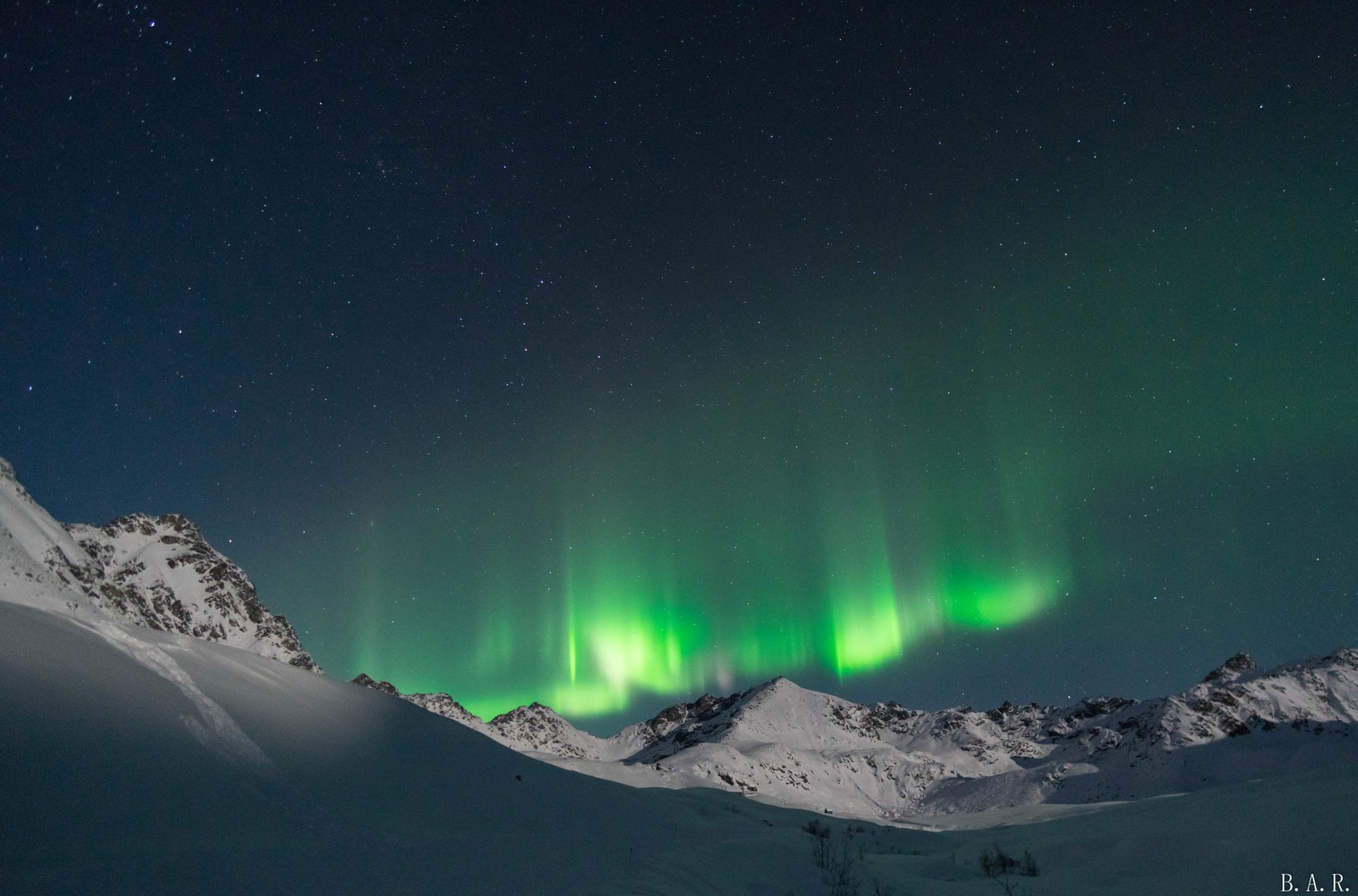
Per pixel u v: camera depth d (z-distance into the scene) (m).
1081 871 20.11
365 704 16.16
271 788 10.01
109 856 6.65
